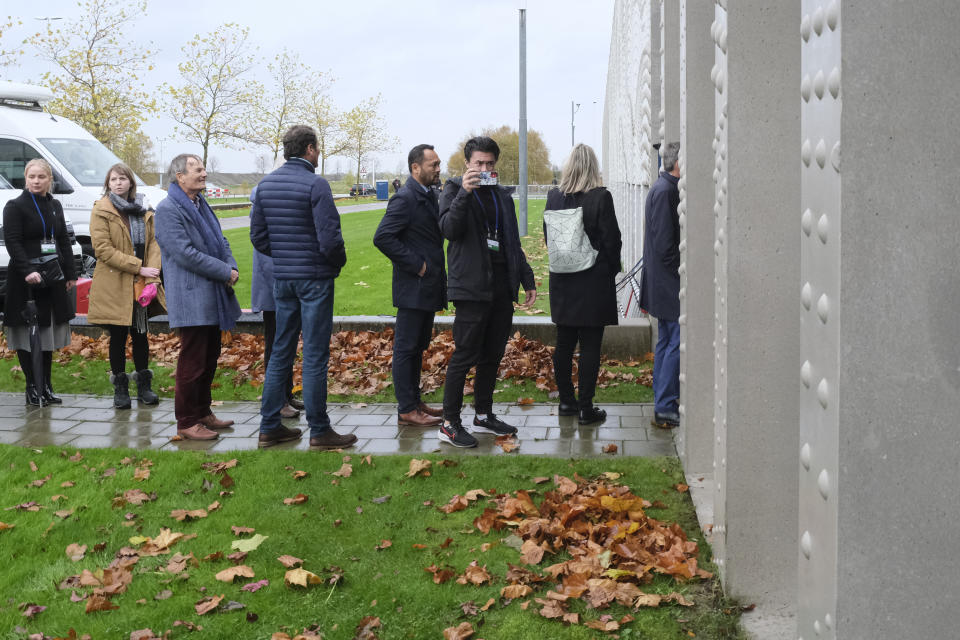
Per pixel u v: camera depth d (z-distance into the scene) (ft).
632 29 39.96
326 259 17.75
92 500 15.31
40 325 21.97
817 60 6.05
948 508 5.68
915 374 5.63
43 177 21.74
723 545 11.23
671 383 19.15
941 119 5.48
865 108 5.51
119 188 21.72
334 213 17.69
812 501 6.40
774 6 9.99
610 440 18.40
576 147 19.04
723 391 11.03
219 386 23.82
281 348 18.37
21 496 15.60
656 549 12.86
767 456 10.84
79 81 107.34
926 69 5.45
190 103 126.21
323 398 18.16
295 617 11.38
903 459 5.69
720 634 10.48
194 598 11.91
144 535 13.98
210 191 230.07
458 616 11.30
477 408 19.15
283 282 17.94
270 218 17.85
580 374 19.49
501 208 18.10
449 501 15.01
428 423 19.74
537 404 21.56
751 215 10.36
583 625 10.90
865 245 5.59
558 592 11.71
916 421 5.66
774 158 10.25
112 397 23.30
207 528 14.15
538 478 15.81
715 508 12.14
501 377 23.75
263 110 132.46
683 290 15.84
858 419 5.71
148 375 22.56
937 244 5.55
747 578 11.07
